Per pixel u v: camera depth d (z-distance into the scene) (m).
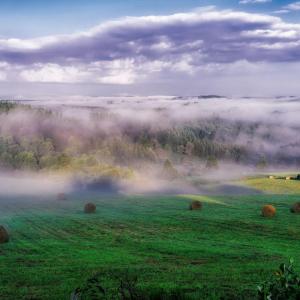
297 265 26.56
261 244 36.72
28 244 36.88
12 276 23.66
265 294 8.21
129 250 33.72
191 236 41.31
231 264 27.61
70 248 34.75
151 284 20.17
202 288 19.11
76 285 20.73
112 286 19.08
